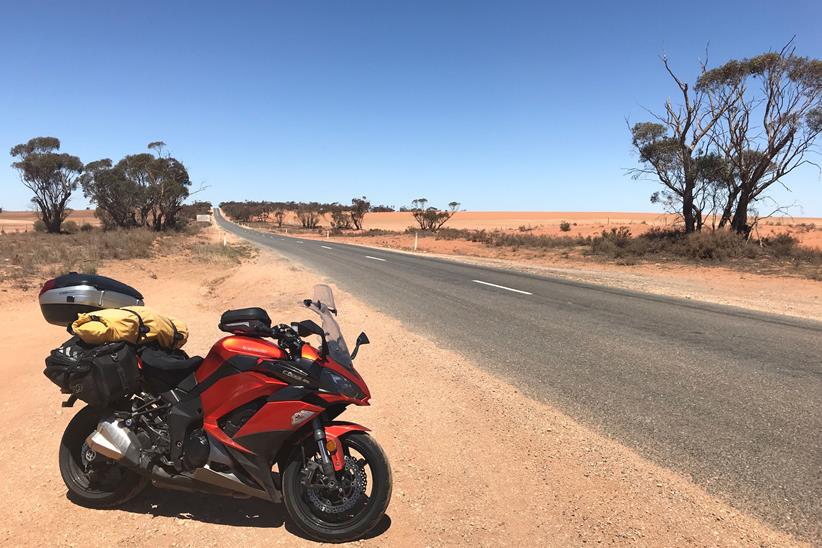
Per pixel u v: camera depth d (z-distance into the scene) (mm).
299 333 3238
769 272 18391
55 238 29125
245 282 14562
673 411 5285
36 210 41125
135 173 47594
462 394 5781
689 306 11672
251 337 3303
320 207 138500
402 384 6129
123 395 3379
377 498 3100
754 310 11250
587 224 65812
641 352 7590
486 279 16766
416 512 3486
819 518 3404
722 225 25500
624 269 20969
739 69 23422
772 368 6789
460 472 4035
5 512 3469
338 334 3312
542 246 32750
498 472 4035
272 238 56156
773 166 23938
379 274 17812
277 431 3086
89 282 3662
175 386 3412
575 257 25922
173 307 10969
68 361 3303
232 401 3154
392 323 9547
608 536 3223
